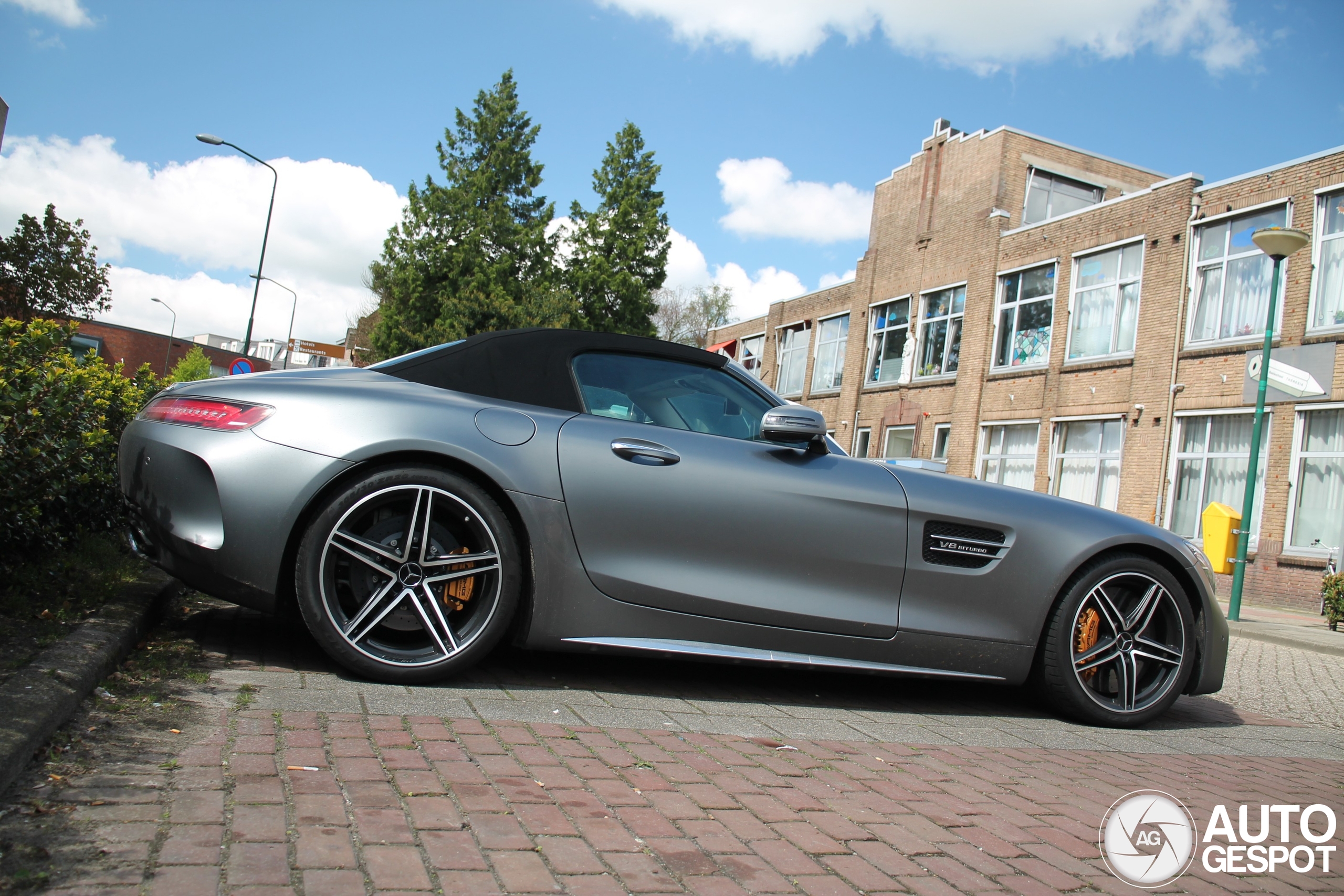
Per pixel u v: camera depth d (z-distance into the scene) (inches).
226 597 117.9
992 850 87.0
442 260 1248.8
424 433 119.9
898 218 916.6
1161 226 611.5
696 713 123.7
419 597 119.9
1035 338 724.7
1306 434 513.7
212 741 89.8
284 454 116.0
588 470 125.3
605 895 68.4
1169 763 129.4
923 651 137.8
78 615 122.3
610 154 1268.5
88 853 64.6
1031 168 797.9
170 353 2143.2
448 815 79.0
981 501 142.9
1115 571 146.8
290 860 67.3
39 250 430.0
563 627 124.2
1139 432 609.0
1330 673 275.1
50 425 130.0
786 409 132.9
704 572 128.7
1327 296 510.3
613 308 1246.3
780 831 85.0
